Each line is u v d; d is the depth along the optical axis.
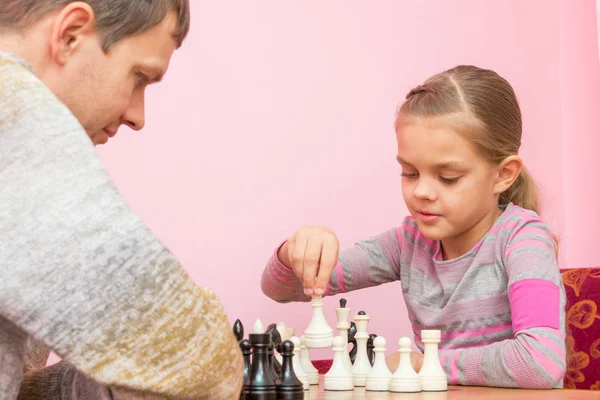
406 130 1.64
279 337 1.46
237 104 2.29
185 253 2.18
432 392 1.39
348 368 1.52
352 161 2.47
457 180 1.63
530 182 1.91
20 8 0.92
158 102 2.17
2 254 0.71
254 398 1.21
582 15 2.79
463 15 2.73
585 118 2.78
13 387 0.79
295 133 2.38
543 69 2.80
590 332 2.05
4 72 0.79
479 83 1.68
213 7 2.27
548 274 1.55
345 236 2.43
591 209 2.77
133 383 0.72
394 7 2.59
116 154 2.11
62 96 0.93
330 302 2.36
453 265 1.74
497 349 1.48
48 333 0.71
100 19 0.93
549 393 1.33
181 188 2.19
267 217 2.31
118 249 0.72
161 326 0.74
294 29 2.40
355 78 2.49
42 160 0.74
